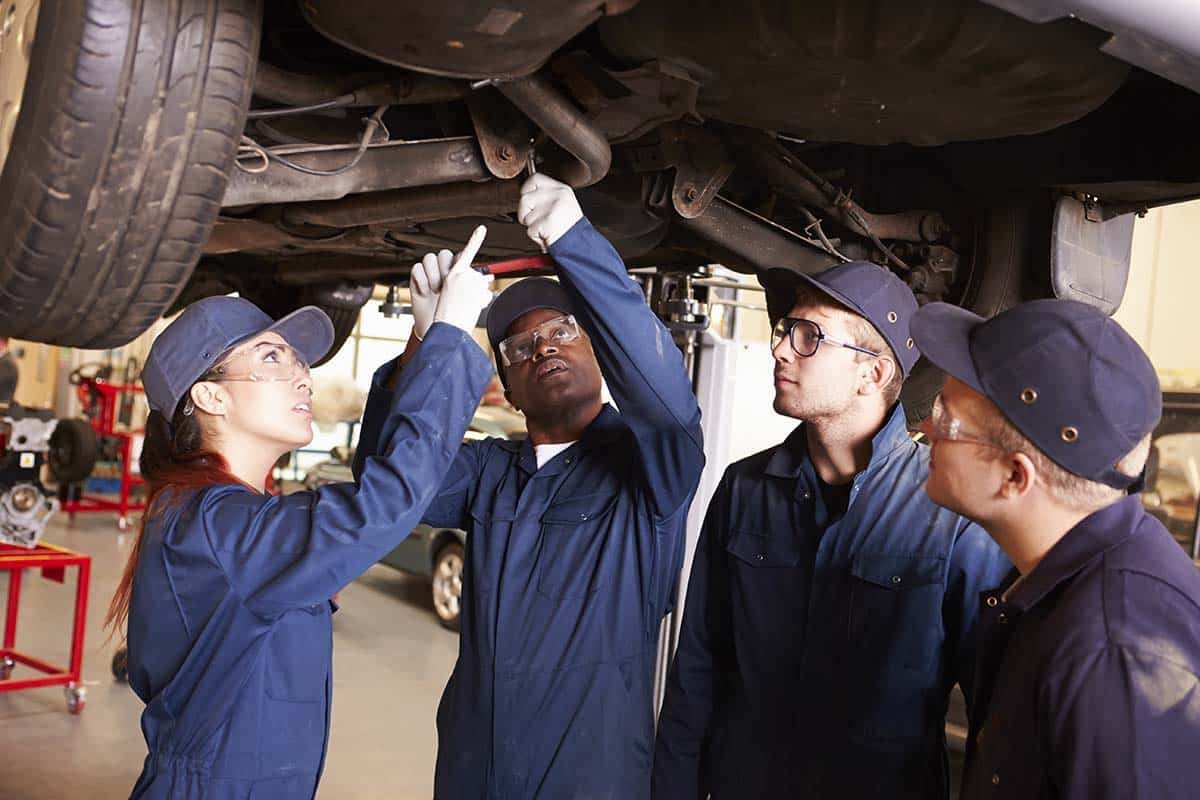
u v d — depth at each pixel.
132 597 1.51
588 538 1.86
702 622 1.86
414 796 4.11
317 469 7.91
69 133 1.30
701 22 1.48
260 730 1.47
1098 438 1.09
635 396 1.71
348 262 3.50
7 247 1.40
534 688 1.80
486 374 1.60
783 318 1.66
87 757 4.18
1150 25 1.34
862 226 2.45
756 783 1.70
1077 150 2.34
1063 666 1.02
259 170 1.62
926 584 1.55
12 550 4.70
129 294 1.50
